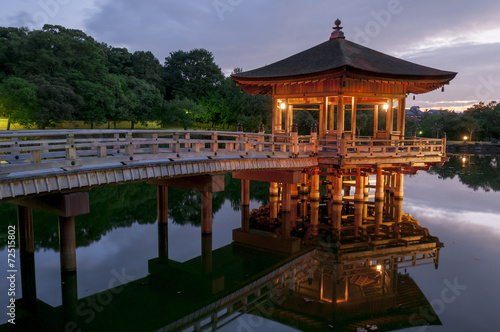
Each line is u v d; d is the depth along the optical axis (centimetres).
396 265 1333
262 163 1457
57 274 1180
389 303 1032
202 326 910
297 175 1595
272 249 1496
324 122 2044
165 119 6462
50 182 868
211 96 7238
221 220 1930
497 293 1089
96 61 5922
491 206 2269
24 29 5881
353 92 1803
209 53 8306
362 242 1587
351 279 1211
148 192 2692
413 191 2769
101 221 1877
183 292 1103
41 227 1711
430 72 1886
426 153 1894
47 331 865
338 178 1698
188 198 2483
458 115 8600
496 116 8388
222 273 1252
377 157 1716
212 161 1284
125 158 1027
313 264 1345
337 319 937
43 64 4919
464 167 4378
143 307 1002
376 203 1758
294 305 1024
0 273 1184
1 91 4066
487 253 1455
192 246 1509
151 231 1712
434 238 1638
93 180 955
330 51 1927
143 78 7188
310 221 1855
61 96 4350
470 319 936
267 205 2295
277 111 2008
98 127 5856
